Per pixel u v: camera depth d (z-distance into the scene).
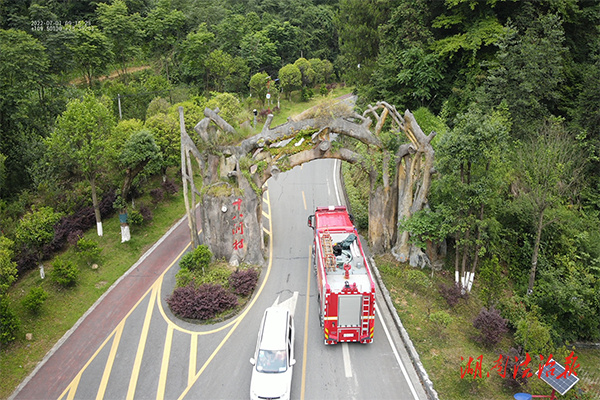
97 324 19.56
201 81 56.91
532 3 29.70
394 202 23.92
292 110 56.69
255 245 23.50
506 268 23.70
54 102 37.97
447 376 15.78
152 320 19.70
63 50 44.47
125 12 55.31
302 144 23.19
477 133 18.67
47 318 19.92
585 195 26.47
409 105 36.31
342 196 32.44
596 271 22.50
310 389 15.29
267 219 29.12
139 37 55.22
